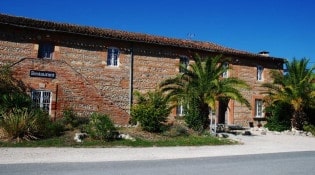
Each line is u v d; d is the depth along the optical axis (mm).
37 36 20219
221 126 23797
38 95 18781
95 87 19922
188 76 20484
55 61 19250
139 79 23125
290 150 15789
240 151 14680
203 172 9164
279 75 25641
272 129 25719
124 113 20172
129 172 8898
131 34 24844
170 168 9711
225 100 21875
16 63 18344
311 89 24141
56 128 15570
